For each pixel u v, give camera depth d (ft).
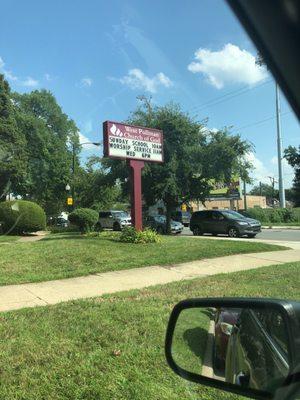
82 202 152.97
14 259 42.37
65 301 27.50
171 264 42.57
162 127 91.61
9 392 15.07
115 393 14.85
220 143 91.56
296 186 163.53
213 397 14.23
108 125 54.85
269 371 7.48
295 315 7.25
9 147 101.86
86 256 43.80
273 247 53.98
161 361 17.16
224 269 40.09
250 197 295.69
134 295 28.40
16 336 20.26
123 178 96.12
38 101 201.67
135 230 53.93
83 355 17.92
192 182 95.81
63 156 183.52
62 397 14.74
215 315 8.81
